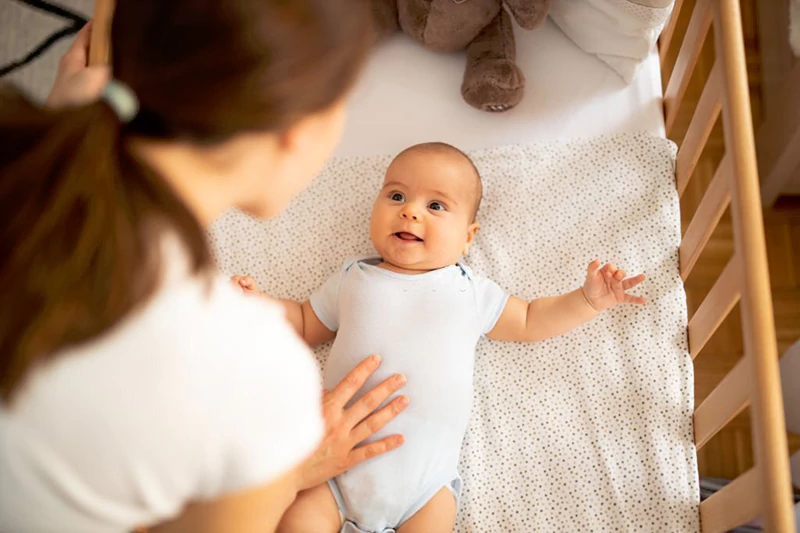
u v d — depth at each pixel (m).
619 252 1.25
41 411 0.48
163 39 0.44
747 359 0.87
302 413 0.55
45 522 0.53
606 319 1.20
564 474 1.13
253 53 0.44
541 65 1.40
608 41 1.34
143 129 0.46
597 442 1.14
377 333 1.11
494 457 1.15
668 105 1.34
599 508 1.11
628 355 1.18
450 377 1.09
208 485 0.55
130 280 0.45
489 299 1.18
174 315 0.49
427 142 1.33
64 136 0.43
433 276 1.17
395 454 1.04
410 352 1.10
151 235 0.46
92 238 0.43
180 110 0.45
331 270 1.27
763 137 1.63
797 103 1.44
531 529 1.11
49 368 0.47
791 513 0.77
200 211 0.53
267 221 1.29
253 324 0.53
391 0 1.36
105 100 0.45
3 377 0.46
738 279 0.93
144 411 0.48
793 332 1.61
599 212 1.28
